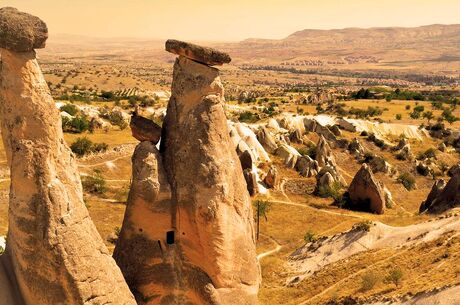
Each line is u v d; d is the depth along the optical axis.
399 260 44.84
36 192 19.34
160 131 24.94
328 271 47.38
